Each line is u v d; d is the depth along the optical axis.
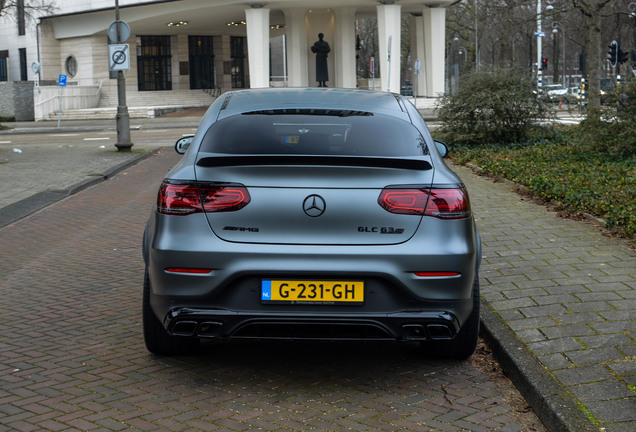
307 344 5.12
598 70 23.53
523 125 17.61
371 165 4.05
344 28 54.06
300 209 3.97
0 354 4.81
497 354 4.75
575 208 9.14
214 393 4.21
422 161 4.09
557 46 71.12
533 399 4.00
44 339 5.13
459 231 4.08
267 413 3.93
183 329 4.12
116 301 6.10
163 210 4.10
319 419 3.86
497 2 34.66
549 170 12.26
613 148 13.88
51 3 50.88
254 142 4.39
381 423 3.81
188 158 4.33
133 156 18.62
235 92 5.32
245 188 4.00
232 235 3.99
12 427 3.70
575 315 5.23
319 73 50.72
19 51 61.19
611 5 33.06
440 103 18.41
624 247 7.34
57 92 49.78
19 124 43.47
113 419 3.82
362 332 4.06
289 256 3.94
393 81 48.62
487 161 14.38
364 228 3.99
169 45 61.22
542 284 6.06
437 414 3.94
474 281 4.56
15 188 12.78
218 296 4.00
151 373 4.52
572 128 18.86
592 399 3.85
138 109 47.84
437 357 4.82
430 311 4.04
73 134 31.22
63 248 8.27
